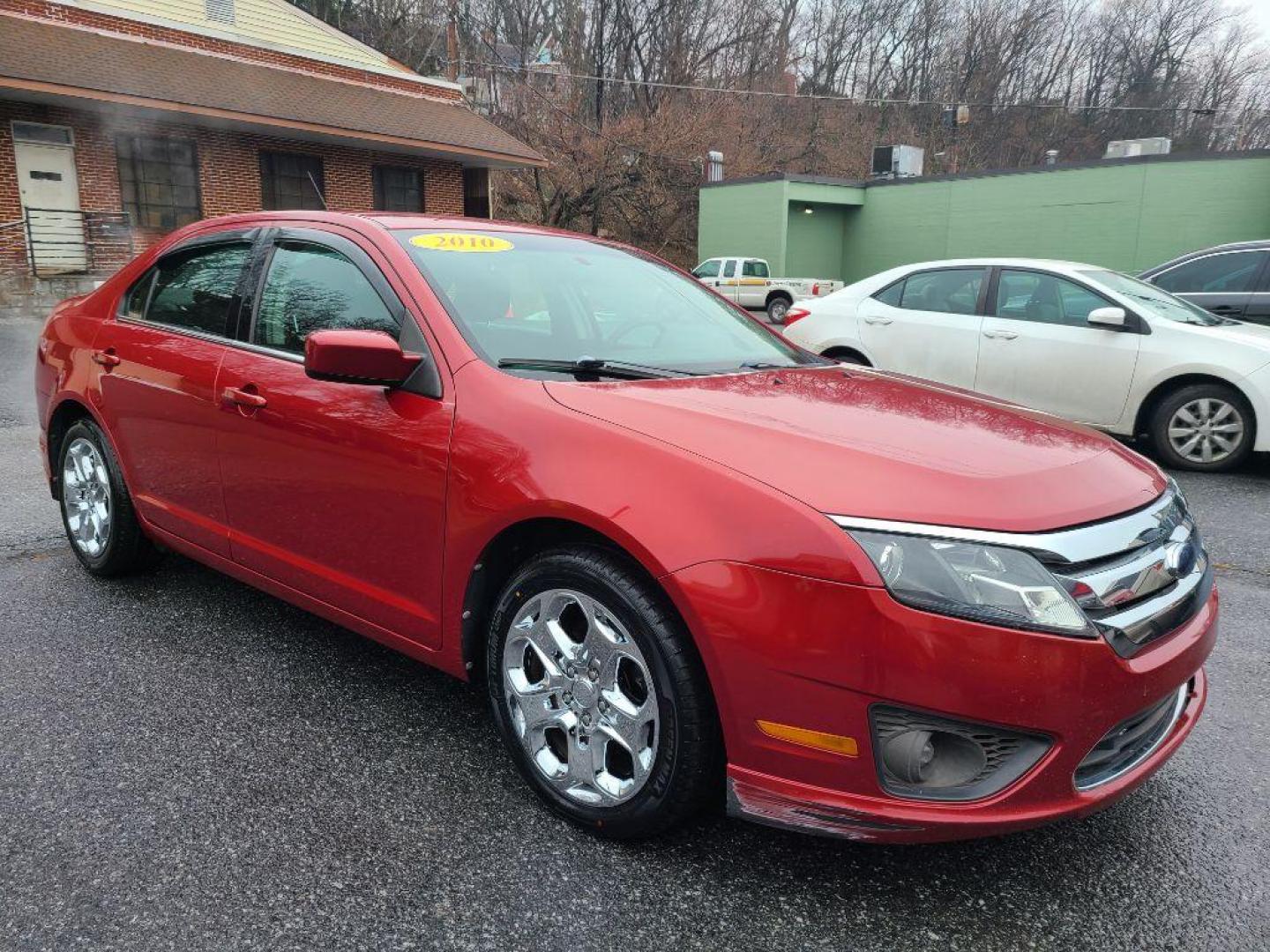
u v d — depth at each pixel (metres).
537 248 3.09
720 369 2.76
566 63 42.31
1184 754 2.66
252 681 2.95
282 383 2.77
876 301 7.33
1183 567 2.03
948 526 1.78
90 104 15.34
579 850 2.15
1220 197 22.86
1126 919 1.96
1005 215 26.22
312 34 20.22
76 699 2.80
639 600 1.99
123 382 3.37
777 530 1.83
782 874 2.07
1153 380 6.16
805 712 1.81
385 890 2.00
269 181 18.64
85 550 3.77
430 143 19.44
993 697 1.73
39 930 1.85
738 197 28.83
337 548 2.66
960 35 52.59
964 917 1.96
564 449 2.13
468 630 2.38
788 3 46.25
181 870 2.04
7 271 15.31
